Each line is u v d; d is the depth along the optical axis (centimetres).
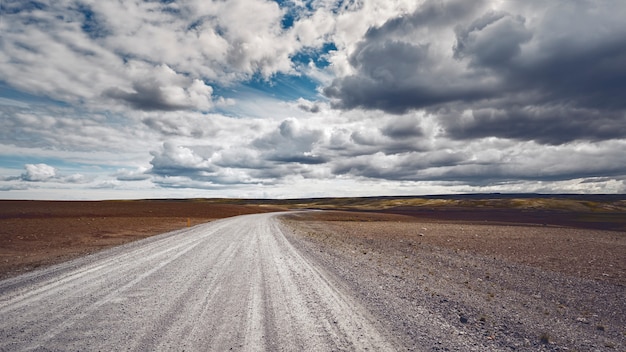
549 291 846
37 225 2703
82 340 438
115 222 3400
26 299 641
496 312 629
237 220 4247
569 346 476
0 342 431
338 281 838
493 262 1302
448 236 2367
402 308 619
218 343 433
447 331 506
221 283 788
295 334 471
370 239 2127
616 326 589
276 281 818
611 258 1417
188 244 1617
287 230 2677
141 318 530
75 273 900
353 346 434
